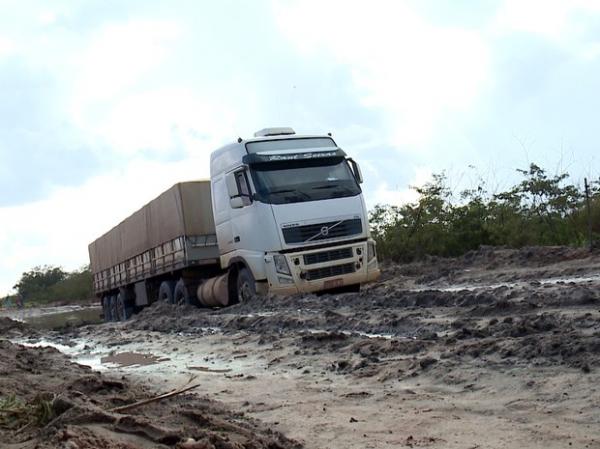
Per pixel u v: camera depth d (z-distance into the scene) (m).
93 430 3.93
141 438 3.95
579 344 5.70
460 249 20.69
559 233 17.89
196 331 11.32
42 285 75.56
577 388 4.91
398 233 21.84
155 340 11.04
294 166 13.07
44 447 3.58
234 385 6.59
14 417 4.28
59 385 5.96
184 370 7.77
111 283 22.95
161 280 18.45
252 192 12.80
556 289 9.21
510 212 19.91
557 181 18.73
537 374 5.36
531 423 4.43
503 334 6.79
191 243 15.70
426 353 6.65
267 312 11.55
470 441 4.23
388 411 5.09
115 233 21.98
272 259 12.53
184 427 4.37
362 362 6.75
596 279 10.76
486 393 5.23
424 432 4.50
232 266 14.02
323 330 9.16
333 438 4.55
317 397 5.74
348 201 13.10
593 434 4.09
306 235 12.66
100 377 6.22
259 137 13.43
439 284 13.88
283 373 6.96
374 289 13.71
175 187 15.95
